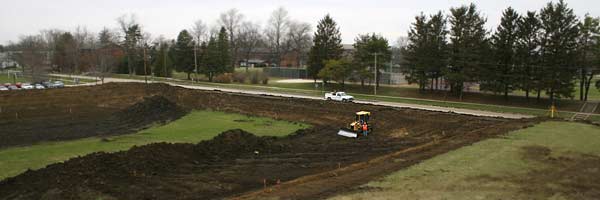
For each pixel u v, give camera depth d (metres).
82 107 49.62
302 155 25.66
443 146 23.41
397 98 60.06
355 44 71.31
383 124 35.94
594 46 53.66
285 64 129.88
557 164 19.17
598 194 15.37
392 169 18.70
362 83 71.94
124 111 45.19
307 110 42.31
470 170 18.14
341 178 17.58
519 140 23.88
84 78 95.75
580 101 54.84
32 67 85.00
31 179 18.16
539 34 53.78
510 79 55.75
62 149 27.44
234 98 51.34
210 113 45.47
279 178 20.36
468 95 61.66
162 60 101.69
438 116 36.59
